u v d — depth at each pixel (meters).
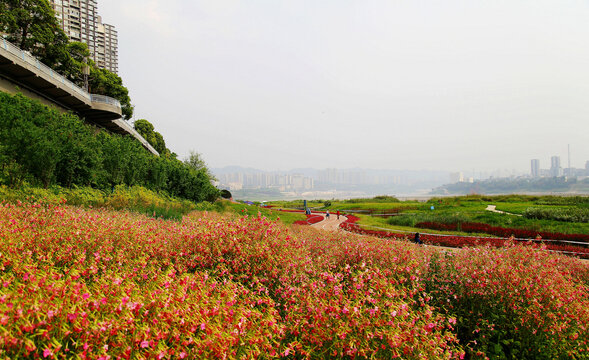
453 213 33.12
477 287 4.90
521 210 34.09
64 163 18.58
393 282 4.71
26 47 35.12
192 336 2.49
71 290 2.57
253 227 5.96
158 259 5.11
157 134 74.56
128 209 15.16
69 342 2.33
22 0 33.34
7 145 14.86
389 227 27.47
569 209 28.42
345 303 3.45
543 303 4.59
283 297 4.19
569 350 4.07
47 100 30.42
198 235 5.67
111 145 24.64
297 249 5.99
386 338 3.18
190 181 33.81
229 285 3.67
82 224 5.94
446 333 3.56
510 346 4.36
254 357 2.64
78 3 92.31
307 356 2.94
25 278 2.76
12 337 1.92
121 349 2.27
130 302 2.55
